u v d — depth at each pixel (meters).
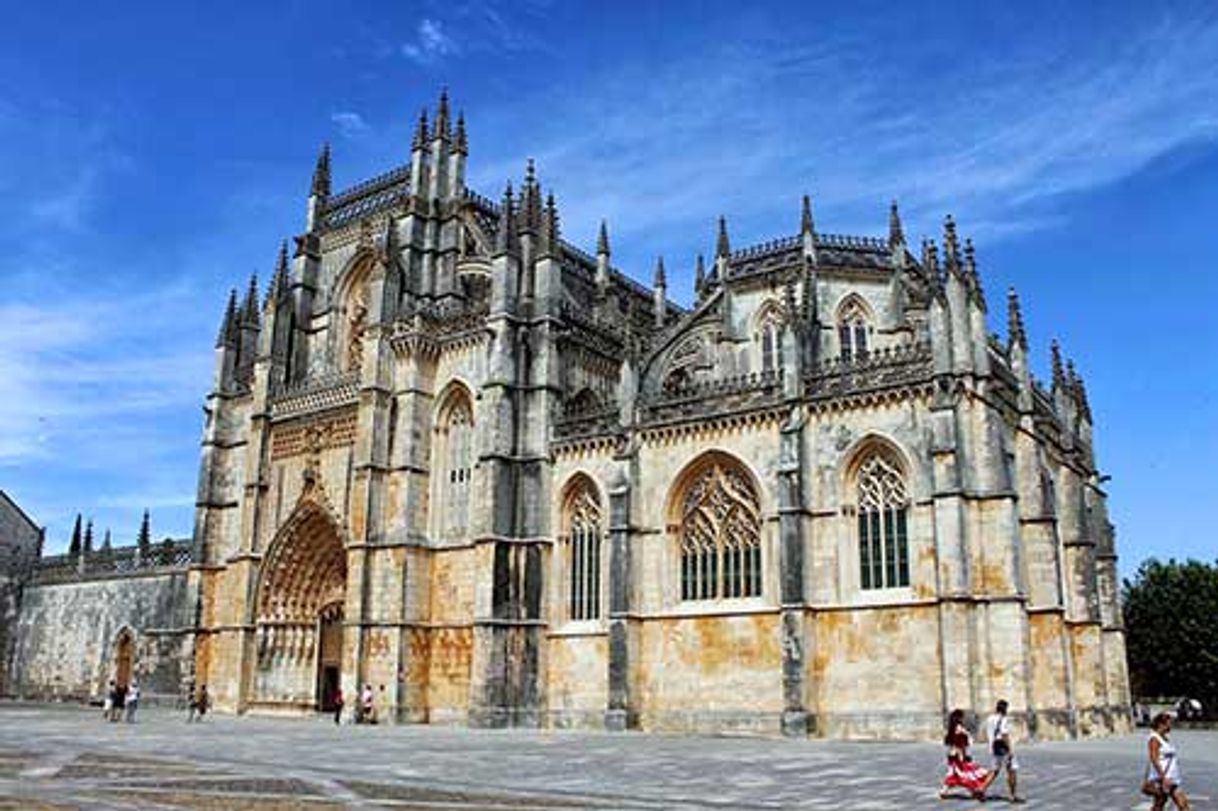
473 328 73.44
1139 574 103.81
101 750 44.03
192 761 39.22
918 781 33.09
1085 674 66.06
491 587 66.31
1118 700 74.12
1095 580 67.56
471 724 65.06
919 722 52.28
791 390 59.31
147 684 89.44
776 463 59.97
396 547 71.12
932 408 54.16
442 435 74.38
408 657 69.56
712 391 63.78
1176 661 97.69
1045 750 46.66
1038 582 58.34
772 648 57.81
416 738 54.34
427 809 24.94
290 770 35.84
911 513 54.78
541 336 71.56
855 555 56.53
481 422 70.25
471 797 28.12
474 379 72.88
